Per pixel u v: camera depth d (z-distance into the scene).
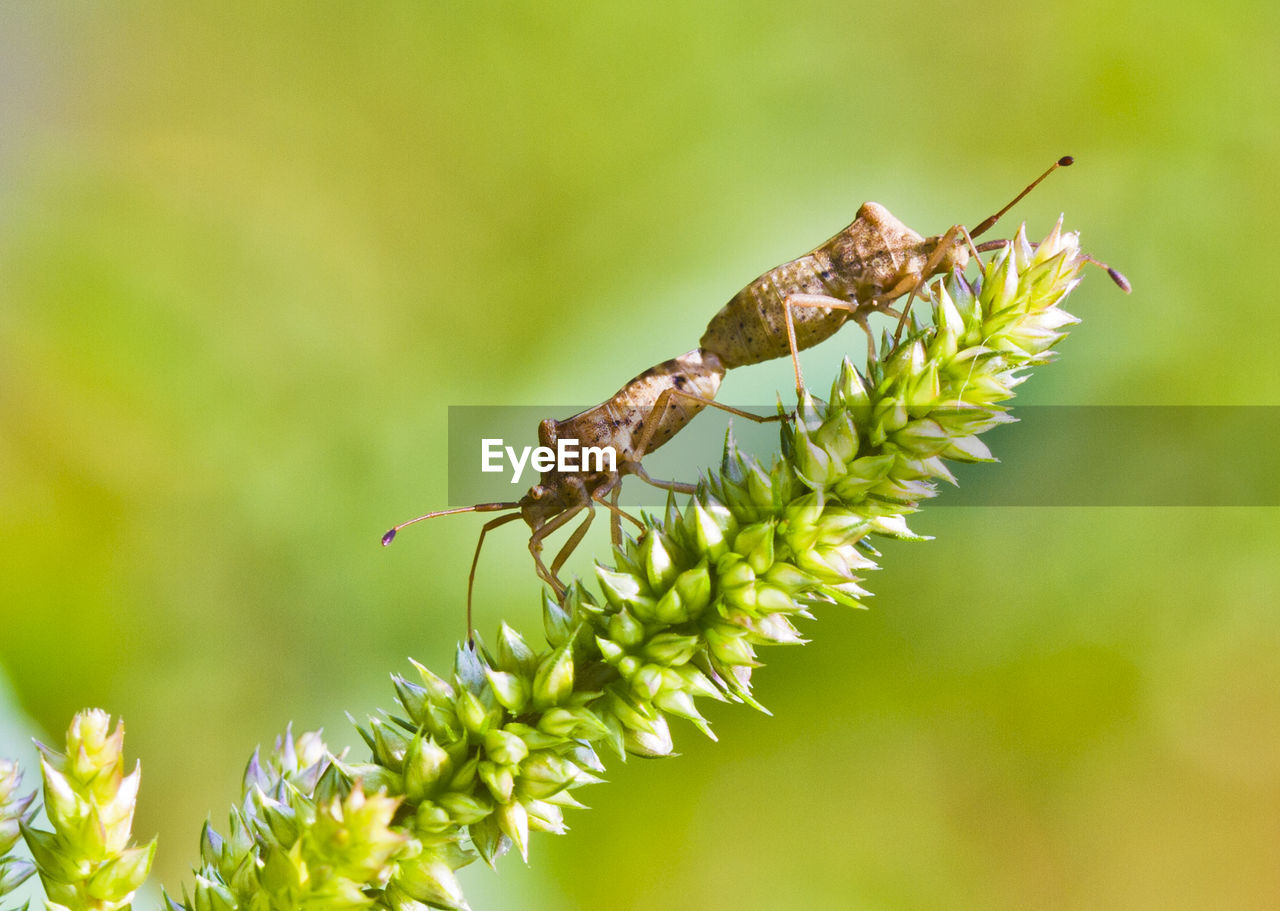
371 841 0.11
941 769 0.15
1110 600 0.15
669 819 0.15
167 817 0.15
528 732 0.12
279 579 0.15
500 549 0.15
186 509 0.15
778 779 0.15
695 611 0.12
